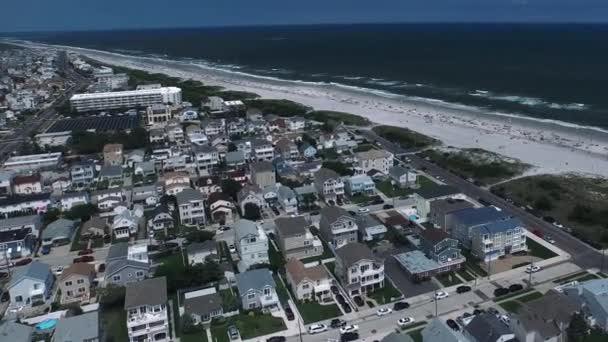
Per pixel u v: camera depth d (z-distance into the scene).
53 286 87.31
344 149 158.50
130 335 69.12
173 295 81.69
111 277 83.50
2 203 119.38
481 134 175.88
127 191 131.88
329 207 101.25
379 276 80.56
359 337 69.00
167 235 104.62
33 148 172.00
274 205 118.00
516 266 86.31
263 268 83.81
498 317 68.94
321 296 78.56
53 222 109.44
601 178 127.75
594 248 91.38
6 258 96.06
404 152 157.88
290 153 152.00
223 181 126.44
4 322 74.50
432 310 74.75
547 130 176.88
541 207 110.38
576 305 68.19
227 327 72.44
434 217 101.88
